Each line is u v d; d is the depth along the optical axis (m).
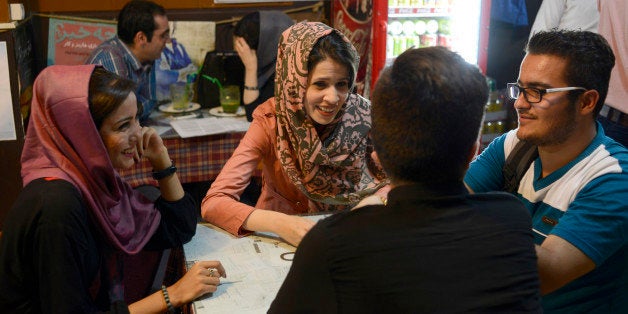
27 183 1.35
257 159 1.85
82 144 1.38
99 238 1.48
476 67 0.86
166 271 1.78
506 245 0.83
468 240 0.81
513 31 4.02
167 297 1.35
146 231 1.63
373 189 1.86
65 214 1.28
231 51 3.65
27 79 3.14
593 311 1.25
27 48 3.17
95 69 1.44
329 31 1.66
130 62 3.06
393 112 0.83
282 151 1.80
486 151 1.53
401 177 0.86
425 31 3.49
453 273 0.79
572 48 1.17
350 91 1.74
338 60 1.63
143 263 1.77
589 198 1.19
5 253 1.29
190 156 2.98
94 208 1.41
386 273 0.78
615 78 2.92
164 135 2.94
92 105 1.38
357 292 0.79
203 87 3.50
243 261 1.50
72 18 3.38
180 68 3.56
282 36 1.76
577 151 1.26
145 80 3.22
